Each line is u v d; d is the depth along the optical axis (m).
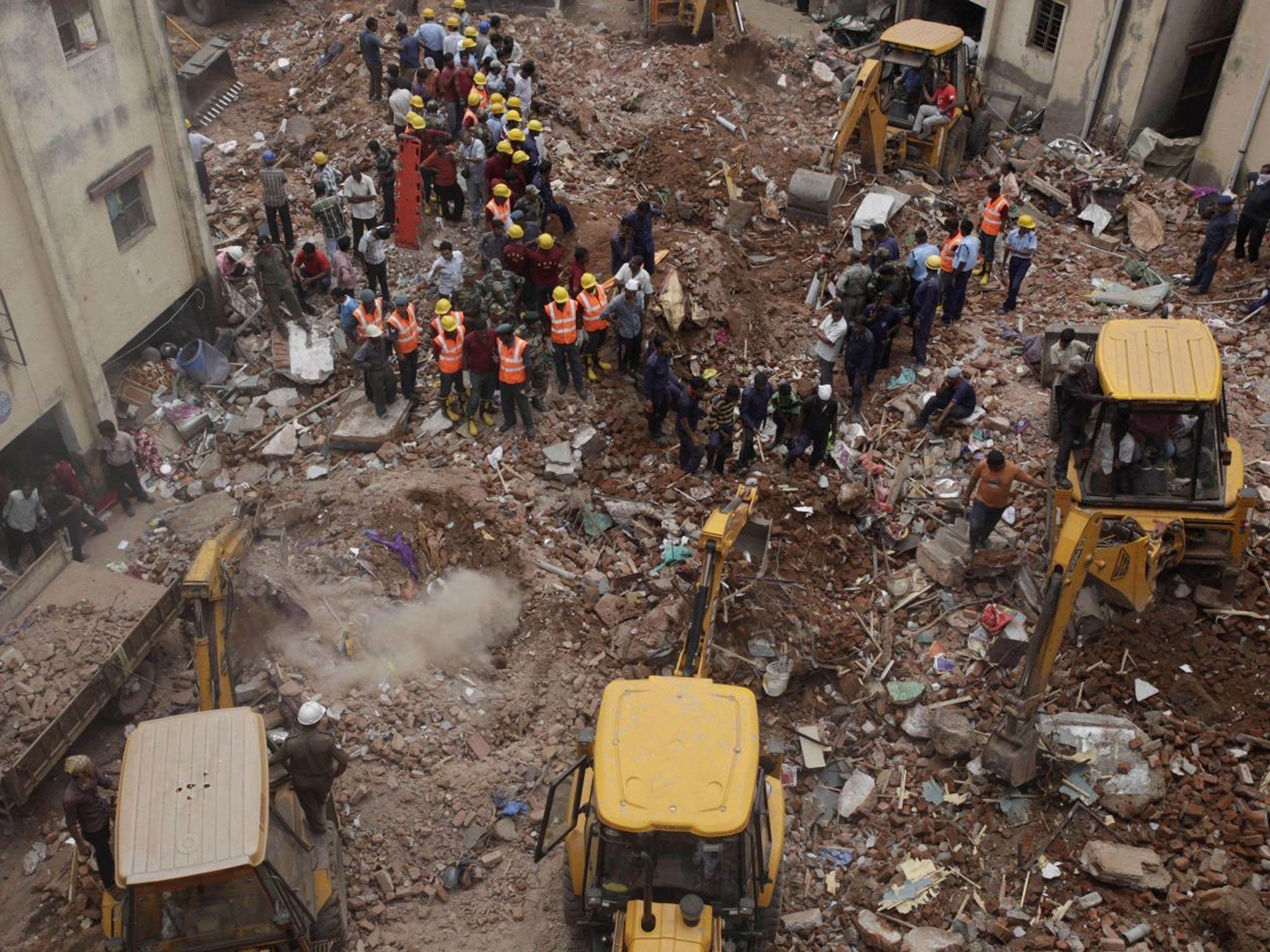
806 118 25.97
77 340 16.19
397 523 15.09
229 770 9.60
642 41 28.50
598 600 14.34
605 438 16.67
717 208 22.12
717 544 11.85
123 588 13.76
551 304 16.23
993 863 11.64
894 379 18.23
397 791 12.14
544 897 11.28
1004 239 21.42
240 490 16.56
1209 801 11.99
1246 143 22.44
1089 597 13.74
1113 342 14.16
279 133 25.41
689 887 9.26
